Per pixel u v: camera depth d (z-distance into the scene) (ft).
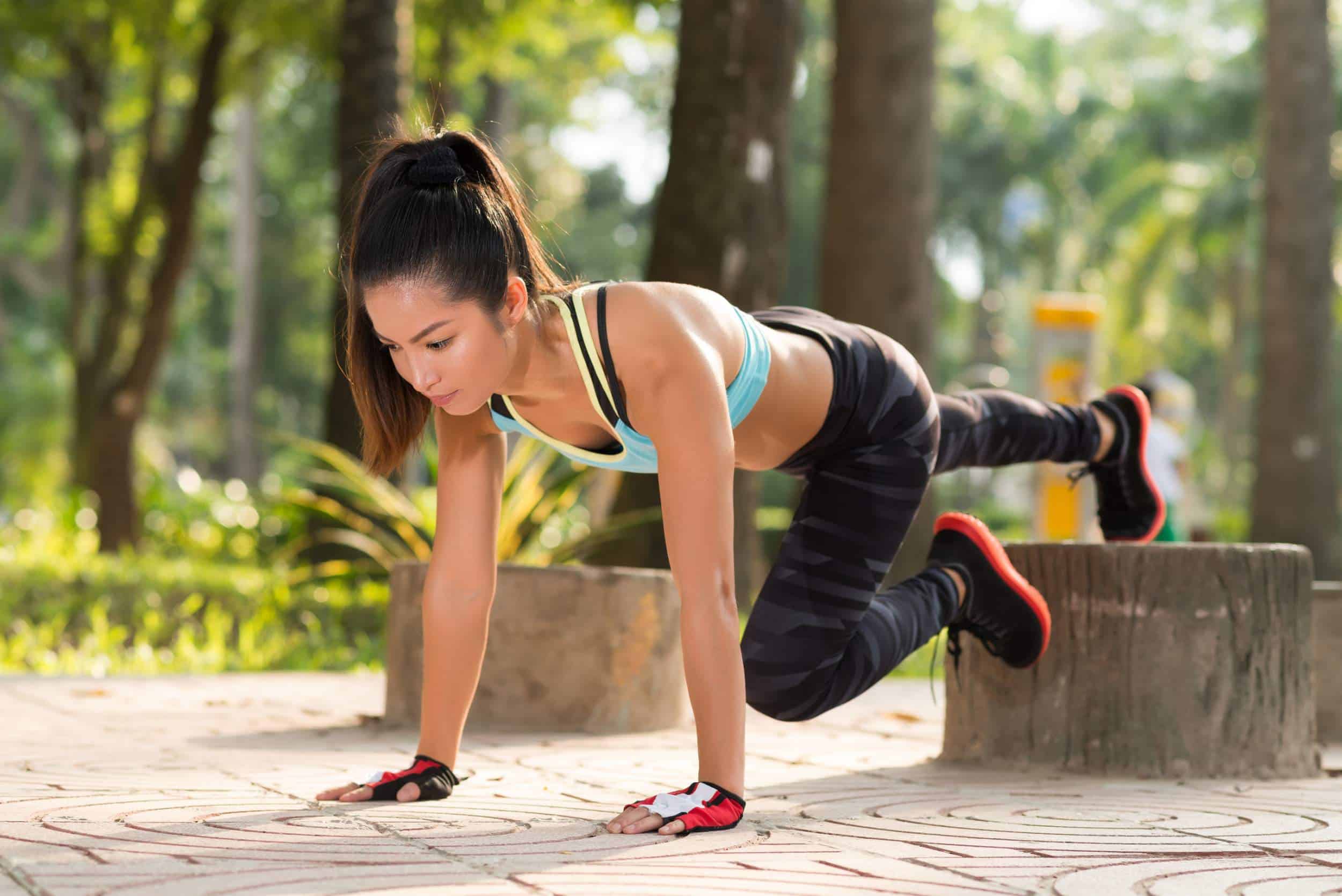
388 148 7.28
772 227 25.50
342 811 8.16
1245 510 95.76
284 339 98.58
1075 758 10.75
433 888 5.99
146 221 48.62
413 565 13.85
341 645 25.31
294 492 31.76
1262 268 49.42
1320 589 13.98
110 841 7.04
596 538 24.63
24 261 81.25
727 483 7.57
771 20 25.13
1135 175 94.07
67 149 79.87
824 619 8.82
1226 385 99.71
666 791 9.26
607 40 57.00
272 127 87.35
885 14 32.12
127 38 47.39
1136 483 11.27
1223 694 10.57
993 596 10.28
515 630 13.64
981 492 99.76
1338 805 9.00
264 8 42.47
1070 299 29.60
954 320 111.86
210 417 104.06
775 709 9.05
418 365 6.98
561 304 7.59
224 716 14.42
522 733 13.44
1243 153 91.76
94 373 48.88
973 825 8.03
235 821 7.72
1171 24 116.26
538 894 5.91
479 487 8.66
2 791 8.79
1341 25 81.71
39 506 48.80
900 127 32.04
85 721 13.56
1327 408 48.75
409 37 31.30
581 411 7.87
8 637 25.84
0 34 46.52
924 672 23.07
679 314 7.63
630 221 106.63
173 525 49.16
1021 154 104.06
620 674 13.58
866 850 7.12
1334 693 13.89
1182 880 6.44
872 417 8.81
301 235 94.89
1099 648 10.73
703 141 24.68
